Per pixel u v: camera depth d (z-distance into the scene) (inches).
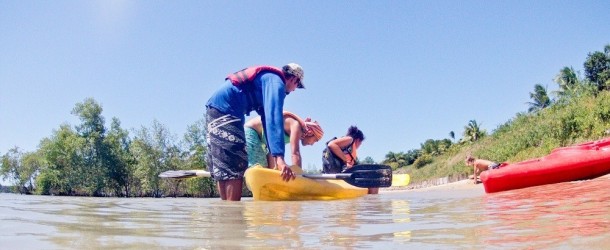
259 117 167.5
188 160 1631.4
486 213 75.3
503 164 175.6
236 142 146.3
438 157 1715.1
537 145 756.6
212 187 1587.1
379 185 188.9
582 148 162.4
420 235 51.8
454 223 62.8
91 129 1811.0
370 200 146.0
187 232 55.2
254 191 143.7
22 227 58.3
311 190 152.2
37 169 1887.3
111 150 1811.0
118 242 46.8
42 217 72.2
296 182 149.6
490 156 933.8
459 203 104.4
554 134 700.0
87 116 1791.3
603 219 56.9
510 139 911.0
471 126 1950.1
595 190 108.2
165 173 178.2
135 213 84.6
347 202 132.0
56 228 57.9
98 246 44.1
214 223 66.2
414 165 1844.2
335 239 49.7
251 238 50.3
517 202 93.6
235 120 147.2
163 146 1649.9
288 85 159.9
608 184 123.9
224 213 86.0
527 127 884.0
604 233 46.4
